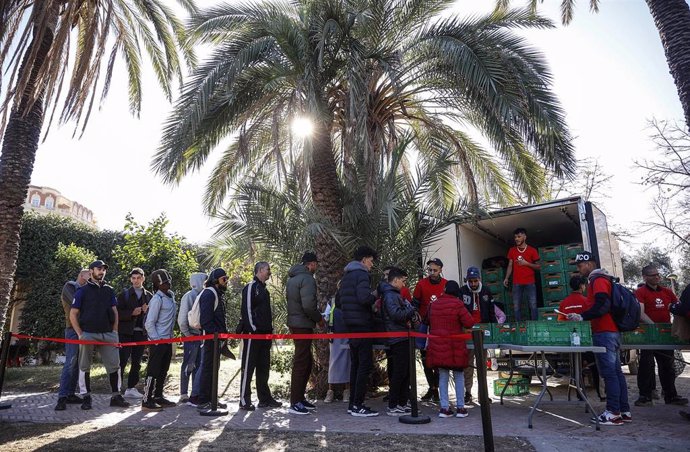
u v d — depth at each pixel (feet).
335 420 18.30
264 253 29.71
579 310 20.88
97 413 19.94
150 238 39.63
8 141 27.22
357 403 19.11
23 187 27.04
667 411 19.56
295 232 28.27
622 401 17.30
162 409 20.83
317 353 25.81
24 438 15.48
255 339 20.76
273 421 18.17
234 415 19.38
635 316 17.51
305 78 26.53
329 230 25.43
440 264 22.63
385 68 27.04
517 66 26.37
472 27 28.02
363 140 26.37
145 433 16.17
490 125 29.27
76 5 31.07
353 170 28.45
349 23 26.66
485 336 19.36
